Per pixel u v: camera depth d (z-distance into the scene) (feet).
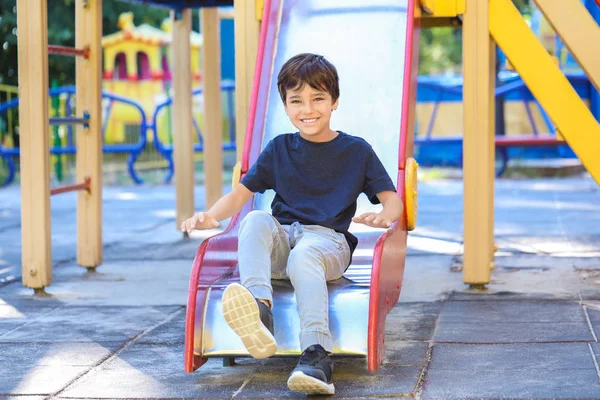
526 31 18.94
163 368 13.89
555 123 18.88
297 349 12.74
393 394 12.16
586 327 15.70
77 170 23.47
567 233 28.73
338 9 19.01
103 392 12.60
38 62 19.86
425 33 108.17
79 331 16.57
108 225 34.50
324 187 13.99
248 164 15.97
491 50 22.26
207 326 13.15
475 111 19.21
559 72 18.78
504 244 26.73
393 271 14.14
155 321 17.35
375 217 12.90
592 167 18.71
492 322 16.42
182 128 31.63
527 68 18.95
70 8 68.95
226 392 12.52
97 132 23.22
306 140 14.14
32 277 20.25
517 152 59.16
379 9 18.89
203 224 13.00
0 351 15.10
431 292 19.62
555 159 58.49
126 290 20.90
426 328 16.11
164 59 64.64
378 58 18.40
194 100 65.16
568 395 11.84
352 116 17.84
